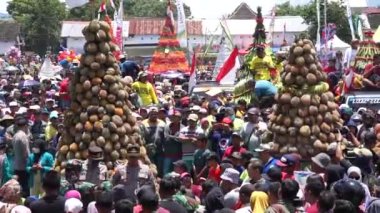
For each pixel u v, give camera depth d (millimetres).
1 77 45125
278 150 16453
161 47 44781
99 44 16266
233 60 28094
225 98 25000
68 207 11461
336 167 12312
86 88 16047
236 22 101250
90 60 16156
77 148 15859
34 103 24703
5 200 11672
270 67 23594
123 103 16203
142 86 22109
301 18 94188
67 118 16188
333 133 16547
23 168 17938
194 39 94875
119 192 12445
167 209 11250
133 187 14117
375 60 21469
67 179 14602
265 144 16156
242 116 20344
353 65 24844
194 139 18094
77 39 96312
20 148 17922
